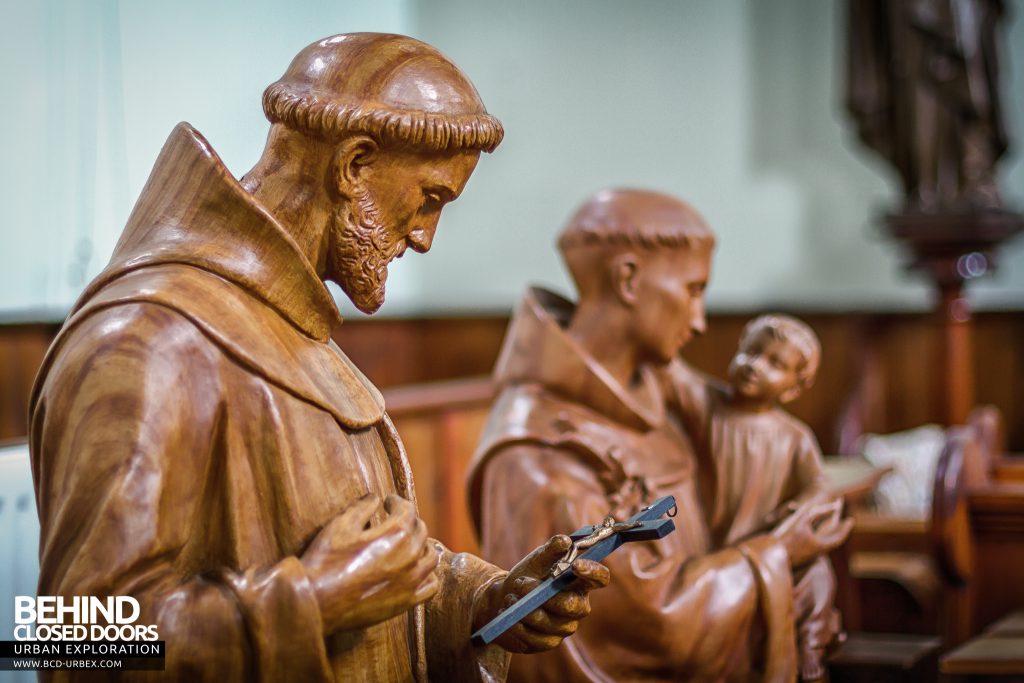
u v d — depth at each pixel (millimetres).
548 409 2141
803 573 2275
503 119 5410
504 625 1266
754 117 5551
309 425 1260
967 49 4613
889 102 4773
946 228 4594
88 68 3221
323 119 1285
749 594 2086
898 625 3564
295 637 1140
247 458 1223
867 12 4785
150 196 1287
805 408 5410
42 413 1211
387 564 1186
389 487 1356
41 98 3201
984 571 3039
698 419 2338
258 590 1146
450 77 1346
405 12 5020
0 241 3182
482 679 1396
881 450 4371
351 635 1291
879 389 5406
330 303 1314
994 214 4602
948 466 2982
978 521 3027
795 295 5574
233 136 3445
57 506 1129
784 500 2301
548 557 1324
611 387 2148
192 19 3354
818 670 2207
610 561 2020
